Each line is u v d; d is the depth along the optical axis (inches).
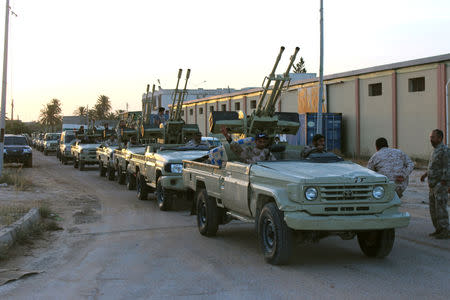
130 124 780.6
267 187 260.4
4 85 706.2
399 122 1078.4
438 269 248.5
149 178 528.1
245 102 1638.8
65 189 666.2
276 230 249.8
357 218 237.6
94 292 219.5
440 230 326.6
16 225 335.9
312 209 237.9
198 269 257.6
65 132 1403.8
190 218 434.9
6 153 1089.4
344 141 1241.4
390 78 1096.2
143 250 307.6
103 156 885.2
